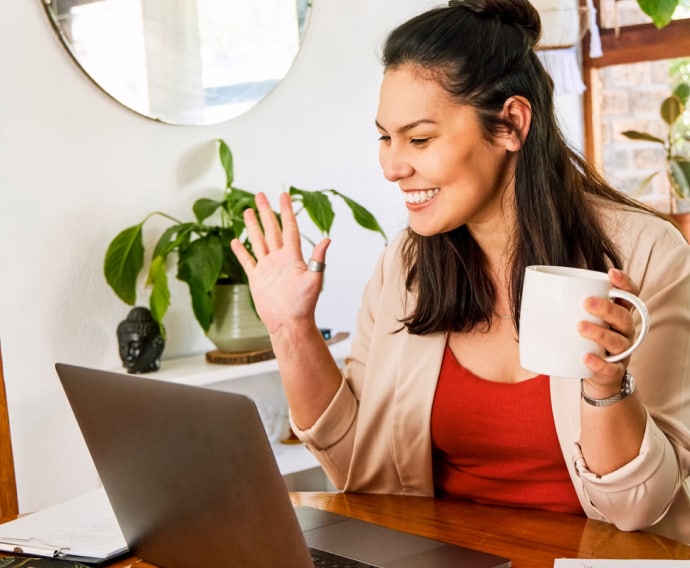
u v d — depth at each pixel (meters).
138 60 2.72
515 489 1.51
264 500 1.01
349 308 3.28
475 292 1.53
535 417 1.47
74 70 2.62
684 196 3.99
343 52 3.19
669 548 1.23
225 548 1.11
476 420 1.51
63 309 2.64
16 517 1.49
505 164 1.45
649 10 3.10
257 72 2.96
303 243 3.14
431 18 1.40
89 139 2.66
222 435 1.01
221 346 2.72
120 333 2.62
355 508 1.49
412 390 1.56
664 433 1.38
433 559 1.20
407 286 1.61
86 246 2.67
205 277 2.52
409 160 1.40
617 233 1.49
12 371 2.55
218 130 2.92
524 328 1.13
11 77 2.52
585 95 4.23
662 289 1.44
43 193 2.59
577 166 1.57
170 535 1.19
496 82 1.37
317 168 3.16
